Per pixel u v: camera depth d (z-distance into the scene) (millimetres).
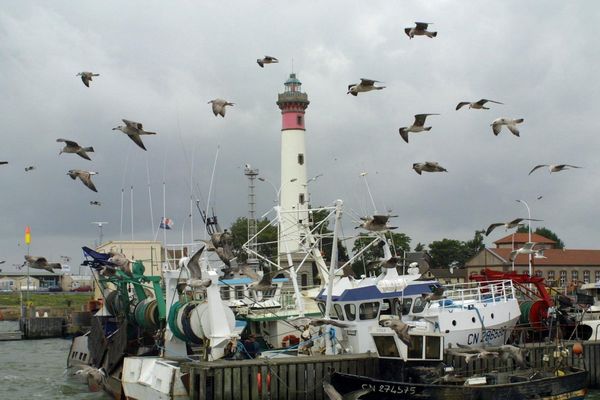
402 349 38594
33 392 52344
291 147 112375
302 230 55000
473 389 37031
